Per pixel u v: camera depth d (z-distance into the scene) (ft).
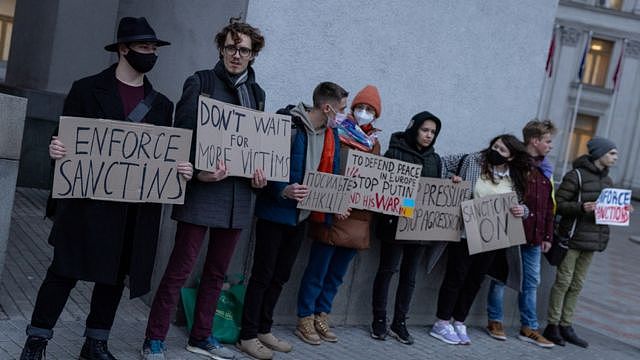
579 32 113.19
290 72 18.28
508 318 23.11
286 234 16.55
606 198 21.33
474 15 21.35
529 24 22.52
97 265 12.76
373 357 17.49
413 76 20.51
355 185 17.25
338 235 17.20
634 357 22.27
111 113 12.88
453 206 19.19
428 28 20.52
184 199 13.98
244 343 16.10
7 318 15.46
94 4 30.94
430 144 18.94
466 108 21.75
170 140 13.32
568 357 20.86
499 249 20.63
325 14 18.54
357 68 19.39
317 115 16.26
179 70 18.98
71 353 14.21
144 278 13.37
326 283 18.24
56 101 30.66
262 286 16.05
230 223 14.66
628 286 36.45
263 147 14.94
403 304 19.13
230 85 14.56
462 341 20.08
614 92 112.06
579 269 22.34
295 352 16.84
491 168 19.84
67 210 12.80
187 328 16.87
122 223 13.01
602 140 22.02
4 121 14.53
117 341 15.42
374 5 19.36
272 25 17.76
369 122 18.03
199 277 17.44
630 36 113.80
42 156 30.76
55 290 12.90
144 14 22.21
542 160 21.21
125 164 12.92
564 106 114.21
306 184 16.02
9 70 36.04
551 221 21.16
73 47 30.89
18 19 35.50
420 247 19.08
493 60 21.97
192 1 18.79
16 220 24.36
